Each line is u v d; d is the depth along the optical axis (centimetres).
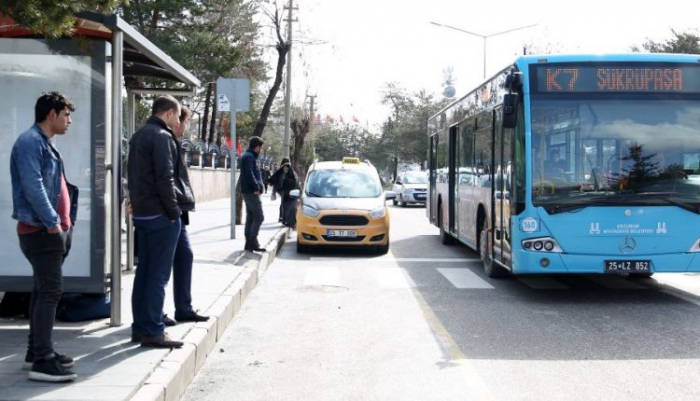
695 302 971
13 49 669
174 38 2609
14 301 723
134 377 519
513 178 958
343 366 657
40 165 503
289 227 1945
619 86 941
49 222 495
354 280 1174
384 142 7906
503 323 841
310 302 978
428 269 1305
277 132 6266
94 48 670
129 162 616
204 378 618
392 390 584
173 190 605
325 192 1596
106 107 672
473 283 1139
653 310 916
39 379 504
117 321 687
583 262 923
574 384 597
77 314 705
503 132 1029
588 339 757
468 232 1366
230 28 2962
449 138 1586
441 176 1728
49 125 517
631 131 936
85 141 675
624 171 931
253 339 763
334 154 9106
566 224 926
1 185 681
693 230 927
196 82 955
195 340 642
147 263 616
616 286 1108
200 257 1235
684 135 936
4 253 679
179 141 683
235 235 1616
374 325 833
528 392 577
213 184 3506
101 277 677
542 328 813
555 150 935
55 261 511
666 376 620
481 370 641
